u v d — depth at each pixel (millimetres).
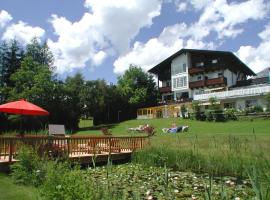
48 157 12383
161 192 8773
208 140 19703
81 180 7125
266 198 4266
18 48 48531
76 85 49688
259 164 8445
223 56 56500
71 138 15133
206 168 12555
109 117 54531
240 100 47812
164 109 52312
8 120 37281
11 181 10297
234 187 9180
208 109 43344
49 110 41719
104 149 17109
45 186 7328
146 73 64062
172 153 14789
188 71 60156
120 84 61406
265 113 39250
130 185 9789
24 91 39844
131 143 18766
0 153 12664
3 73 47031
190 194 8500
